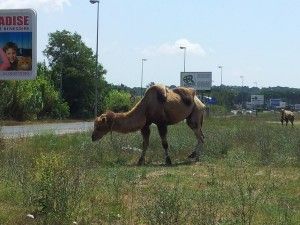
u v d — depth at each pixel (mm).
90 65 73062
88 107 72062
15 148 16719
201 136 19203
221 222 8555
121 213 9109
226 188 11789
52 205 8336
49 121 54781
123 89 89312
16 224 8227
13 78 14953
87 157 15773
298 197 11141
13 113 50219
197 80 63375
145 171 14586
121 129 17484
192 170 15570
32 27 14734
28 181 9977
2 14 14805
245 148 20766
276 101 131000
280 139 22594
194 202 9797
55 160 9141
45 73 70250
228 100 98438
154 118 17641
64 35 73812
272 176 14297
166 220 7773
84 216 8781
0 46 14898
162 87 17906
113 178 12344
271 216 9156
